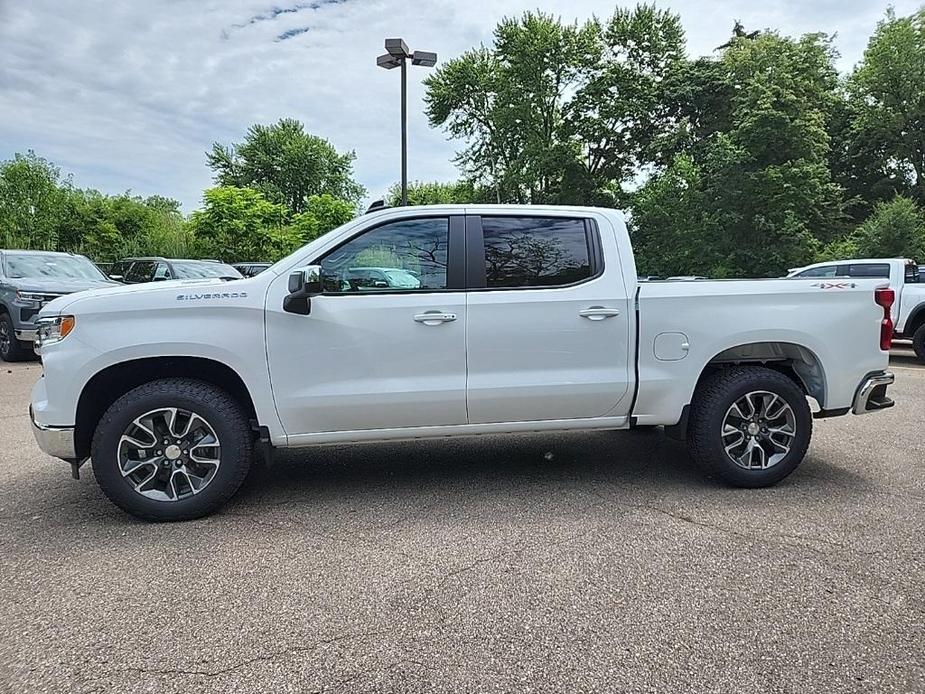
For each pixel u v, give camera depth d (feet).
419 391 13.06
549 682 7.47
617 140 125.08
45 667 7.81
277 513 12.98
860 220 124.16
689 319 13.83
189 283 13.21
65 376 12.05
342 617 8.94
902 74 118.52
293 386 12.80
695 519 12.44
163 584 9.95
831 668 7.66
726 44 125.29
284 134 171.01
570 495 13.93
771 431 14.24
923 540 11.32
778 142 89.97
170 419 12.50
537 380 13.44
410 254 13.34
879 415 21.93
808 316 14.08
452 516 12.74
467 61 132.67
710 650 8.05
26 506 13.50
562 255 13.79
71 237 110.52
